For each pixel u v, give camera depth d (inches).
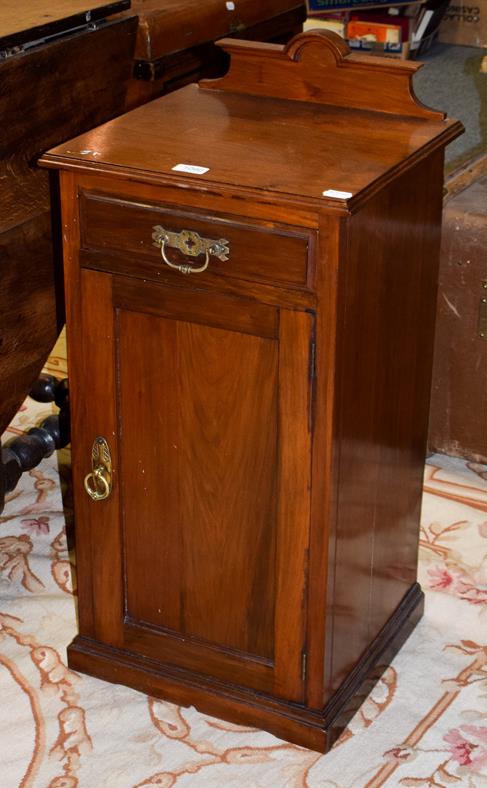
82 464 74.9
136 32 86.0
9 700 78.1
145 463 72.3
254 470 68.9
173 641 76.5
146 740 74.9
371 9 162.2
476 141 136.4
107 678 79.6
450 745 74.5
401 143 67.7
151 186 63.9
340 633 73.2
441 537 94.7
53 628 84.9
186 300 66.2
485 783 71.6
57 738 75.0
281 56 74.3
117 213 65.8
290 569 69.9
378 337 68.8
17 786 71.5
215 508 71.2
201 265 64.6
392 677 80.3
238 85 76.7
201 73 98.0
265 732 75.2
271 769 72.6
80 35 80.1
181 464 71.0
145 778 72.1
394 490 77.2
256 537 70.6
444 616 86.0
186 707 77.3
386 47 162.9
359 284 64.2
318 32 72.7
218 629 74.7
